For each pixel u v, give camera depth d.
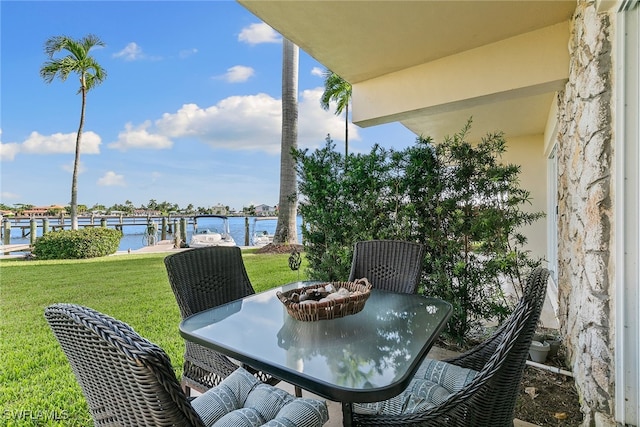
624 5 1.53
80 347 0.82
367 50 2.99
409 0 2.29
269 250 8.72
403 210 3.11
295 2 2.31
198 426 0.76
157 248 11.54
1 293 4.95
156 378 0.70
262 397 1.42
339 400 1.09
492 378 1.12
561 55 2.59
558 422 1.96
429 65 3.22
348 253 3.30
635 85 1.53
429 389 1.47
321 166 3.57
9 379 2.44
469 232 2.91
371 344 1.43
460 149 2.94
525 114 4.50
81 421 1.92
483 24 2.59
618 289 1.59
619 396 1.60
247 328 1.63
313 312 1.62
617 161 1.60
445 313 1.83
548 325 3.67
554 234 4.73
